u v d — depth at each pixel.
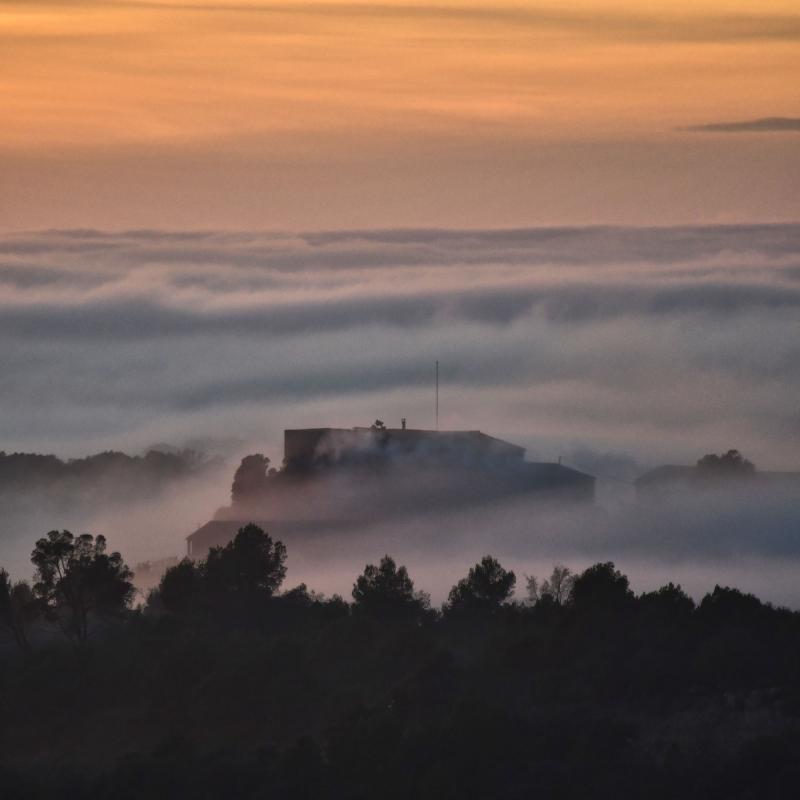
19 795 181.12
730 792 164.38
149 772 179.62
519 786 167.12
